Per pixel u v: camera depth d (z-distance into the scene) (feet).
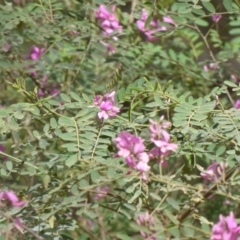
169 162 3.43
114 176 2.55
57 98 3.44
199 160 3.29
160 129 2.66
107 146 2.62
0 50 3.22
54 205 2.67
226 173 2.77
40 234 2.65
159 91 2.74
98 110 2.72
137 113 2.78
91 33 3.40
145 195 2.58
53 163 2.68
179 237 2.40
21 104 2.75
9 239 2.66
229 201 3.49
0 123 2.70
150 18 3.10
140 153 2.55
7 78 3.51
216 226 2.41
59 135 2.62
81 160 2.56
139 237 2.93
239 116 2.68
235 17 3.16
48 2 3.37
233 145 2.73
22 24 3.37
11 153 3.12
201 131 2.68
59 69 3.51
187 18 3.28
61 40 3.39
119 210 2.70
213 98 3.44
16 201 2.68
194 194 2.65
